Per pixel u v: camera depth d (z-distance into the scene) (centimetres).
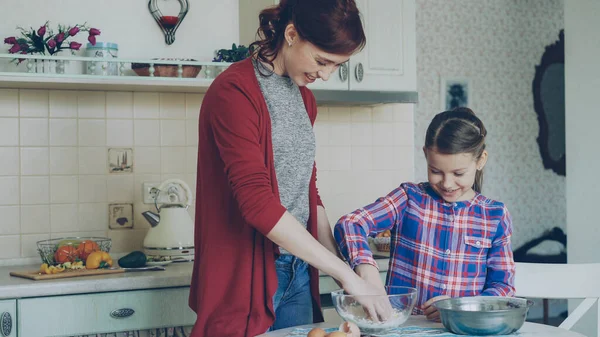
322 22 154
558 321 494
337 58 159
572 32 402
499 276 177
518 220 507
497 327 145
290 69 165
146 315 240
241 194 153
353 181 329
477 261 179
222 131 158
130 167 294
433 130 175
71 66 285
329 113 326
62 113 285
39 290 226
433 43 480
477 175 186
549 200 516
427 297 180
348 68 298
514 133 506
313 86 292
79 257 255
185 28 303
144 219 295
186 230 277
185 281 244
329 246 188
